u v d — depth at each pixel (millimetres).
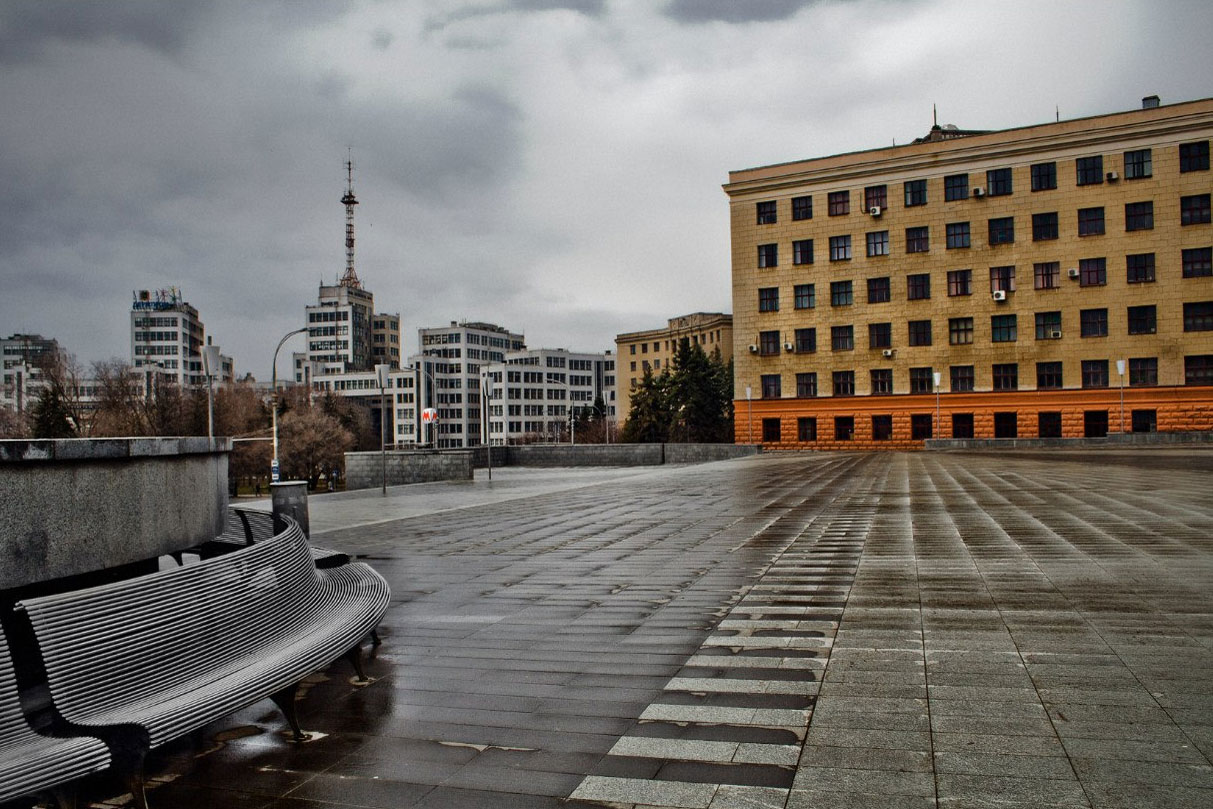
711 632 6527
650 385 83375
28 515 4648
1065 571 8391
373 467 31766
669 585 8555
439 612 7637
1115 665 5230
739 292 60281
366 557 11273
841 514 14719
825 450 57625
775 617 6914
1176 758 3805
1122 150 51406
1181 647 5582
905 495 18172
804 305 58719
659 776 3871
